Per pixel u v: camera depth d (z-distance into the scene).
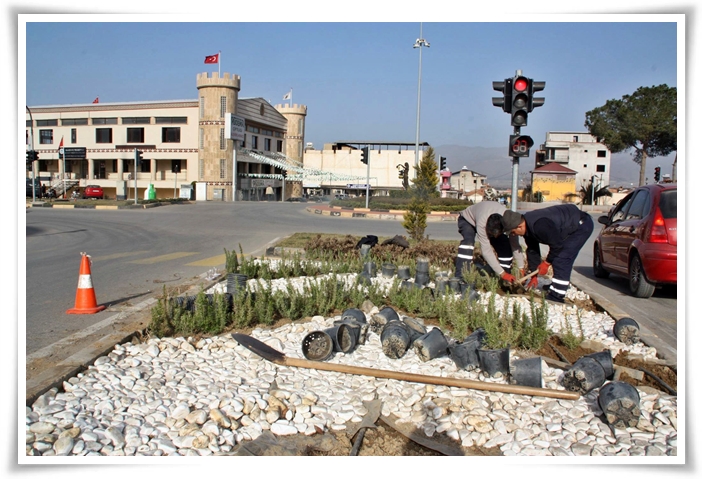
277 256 11.84
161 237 16.88
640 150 47.53
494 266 7.16
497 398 4.07
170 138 54.91
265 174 59.97
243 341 4.79
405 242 10.01
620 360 5.00
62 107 57.69
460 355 4.61
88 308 6.49
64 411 3.66
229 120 51.19
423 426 3.71
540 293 7.58
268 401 3.94
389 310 5.65
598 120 47.09
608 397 3.68
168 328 5.50
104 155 56.69
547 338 5.43
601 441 3.51
